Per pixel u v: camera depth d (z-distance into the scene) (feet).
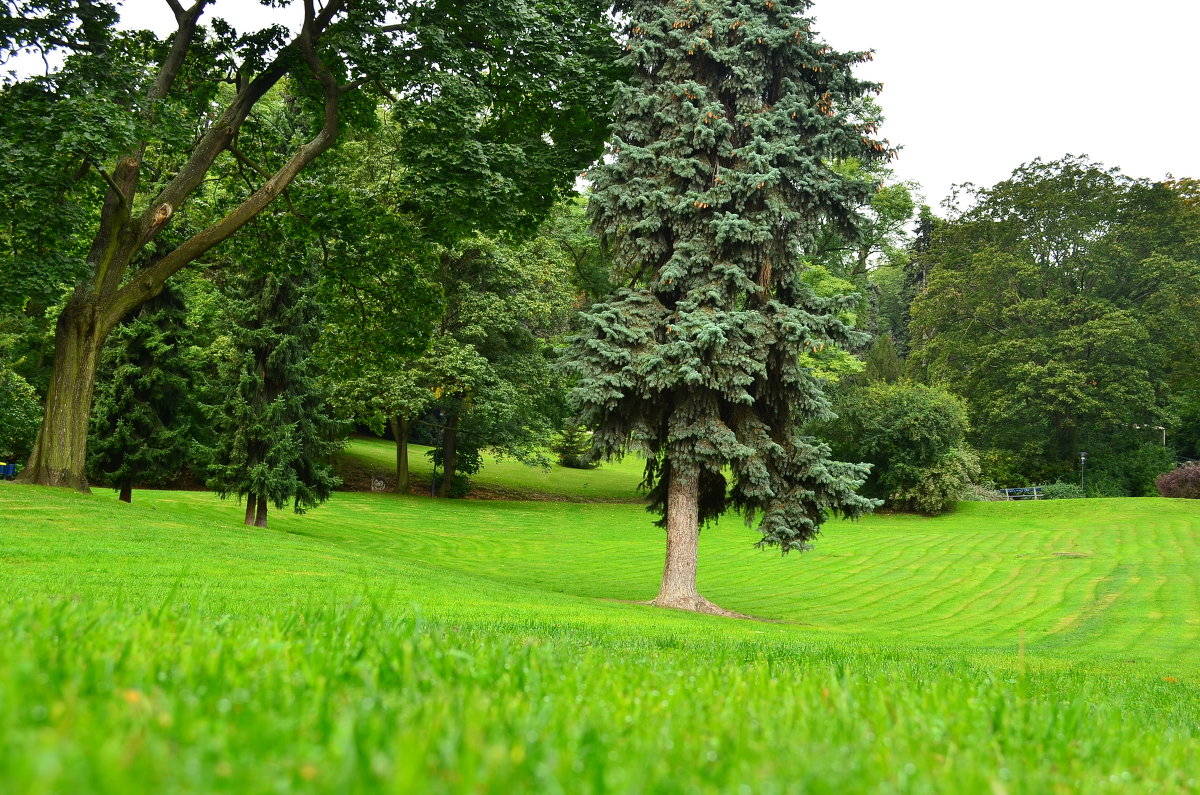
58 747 3.78
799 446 64.69
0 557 41.52
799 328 60.39
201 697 6.32
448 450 149.48
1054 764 7.22
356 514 119.55
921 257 188.55
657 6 66.49
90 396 65.51
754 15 65.26
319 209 71.31
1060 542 113.39
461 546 102.94
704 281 63.41
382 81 60.70
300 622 12.44
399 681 7.93
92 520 55.67
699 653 22.36
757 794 4.90
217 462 86.89
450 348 125.18
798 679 12.26
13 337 121.90
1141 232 165.99
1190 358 175.73
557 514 138.41
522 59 62.85
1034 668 33.45
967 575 92.63
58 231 54.70
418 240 68.80
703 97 63.31
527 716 6.33
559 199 68.69
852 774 5.70
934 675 20.59
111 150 48.85
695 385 61.72
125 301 64.34
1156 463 168.25
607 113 64.39
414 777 3.99
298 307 85.87
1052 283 172.45
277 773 4.34
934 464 145.18
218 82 68.39
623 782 4.69
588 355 63.00
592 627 37.27
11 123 49.24
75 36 56.18
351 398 123.13
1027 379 161.38
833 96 65.36
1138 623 71.10
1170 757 8.34
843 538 119.75
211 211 82.58
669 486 68.44
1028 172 174.40
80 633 8.84
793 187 63.31
